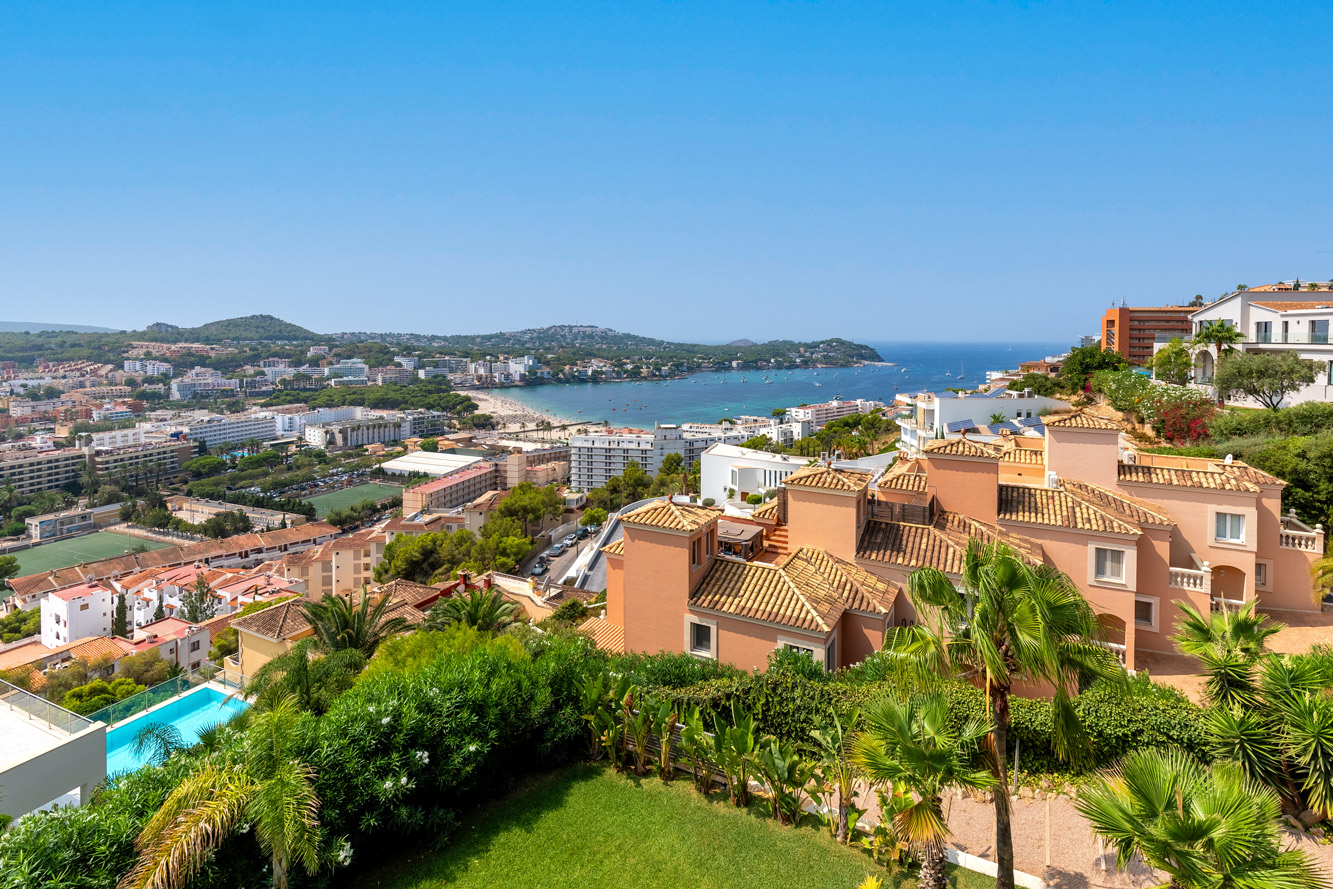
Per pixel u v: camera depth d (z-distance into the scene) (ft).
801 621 78.69
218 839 40.68
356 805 48.65
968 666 43.50
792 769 54.24
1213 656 55.88
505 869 49.88
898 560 89.51
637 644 90.58
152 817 40.96
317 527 571.28
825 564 90.53
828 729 58.44
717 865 49.67
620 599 105.09
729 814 55.67
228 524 615.16
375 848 51.62
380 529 465.88
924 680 42.78
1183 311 423.23
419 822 51.34
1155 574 92.48
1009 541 91.61
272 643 148.97
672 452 636.48
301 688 85.66
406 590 176.35
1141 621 93.86
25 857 37.70
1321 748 48.80
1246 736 52.19
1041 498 97.25
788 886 47.37
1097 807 39.22
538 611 182.60
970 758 49.16
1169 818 36.22
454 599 125.08
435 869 50.06
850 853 50.57
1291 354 192.34
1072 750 41.70
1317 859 46.78
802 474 97.60
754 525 107.65
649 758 64.39
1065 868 49.65
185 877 39.24
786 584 84.99
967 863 49.34
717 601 84.64
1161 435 183.52
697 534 87.76
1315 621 93.45
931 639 42.86
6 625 368.89
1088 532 89.81
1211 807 36.86
